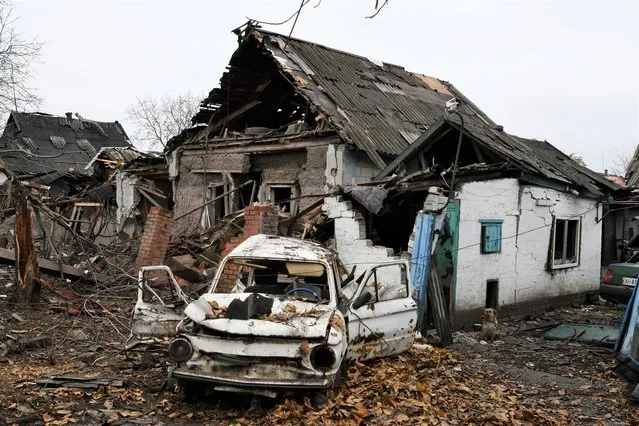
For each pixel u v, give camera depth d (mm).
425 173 11023
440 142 13008
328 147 14031
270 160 15766
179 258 12531
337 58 18125
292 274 6988
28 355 7613
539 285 12531
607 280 11969
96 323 9461
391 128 15172
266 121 18641
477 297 10867
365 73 18234
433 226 9711
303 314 5887
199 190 17500
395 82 19109
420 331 9375
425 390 6207
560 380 7645
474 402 6199
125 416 5410
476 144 12312
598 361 8664
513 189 11672
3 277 13367
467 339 9945
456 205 10422
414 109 17453
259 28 16000
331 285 6637
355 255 10719
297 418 5305
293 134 14797
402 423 5359
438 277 9797
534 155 14039
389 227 12836
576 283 13820
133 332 6938
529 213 12141
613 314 12695
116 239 18719
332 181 13859
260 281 7551
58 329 8977
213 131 17828
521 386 7195
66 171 30203
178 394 6020
